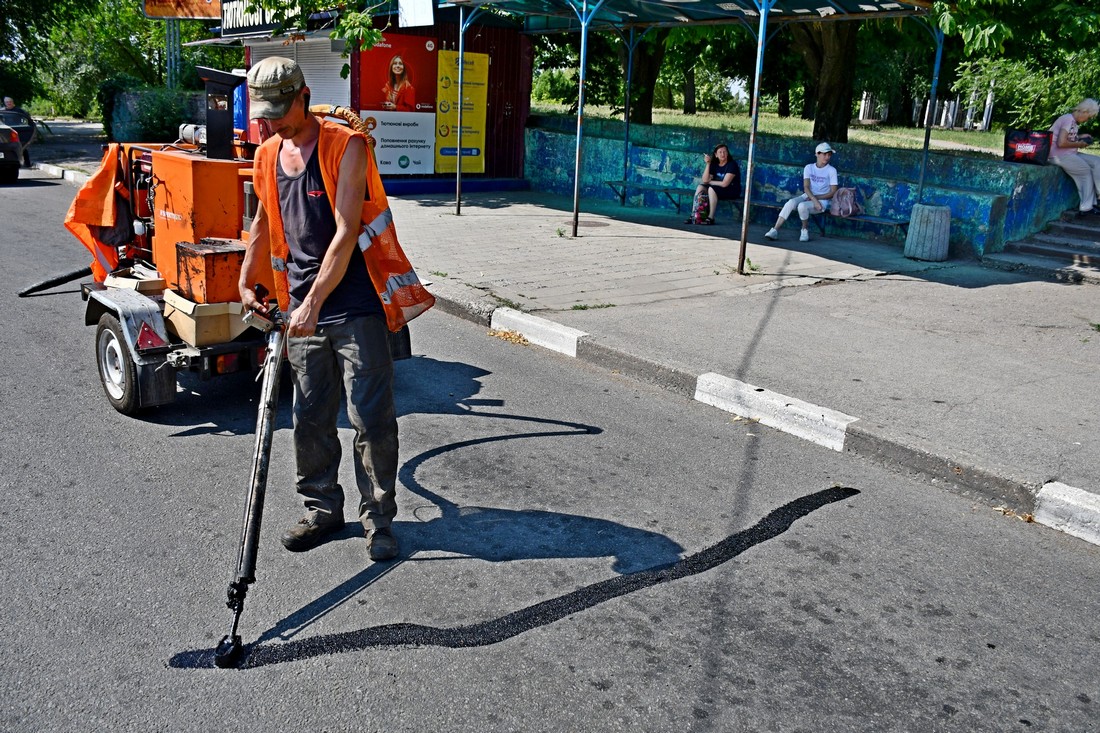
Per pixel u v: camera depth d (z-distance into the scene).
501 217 13.43
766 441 5.33
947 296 8.88
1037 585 3.79
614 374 6.54
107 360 5.36
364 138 3.39
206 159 5.05
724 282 9.16
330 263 3.35
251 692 2.91
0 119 18.67
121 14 34.31
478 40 16.44
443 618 3.38
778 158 13.83
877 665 3.19
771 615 3.48
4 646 3.10
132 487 4.38
